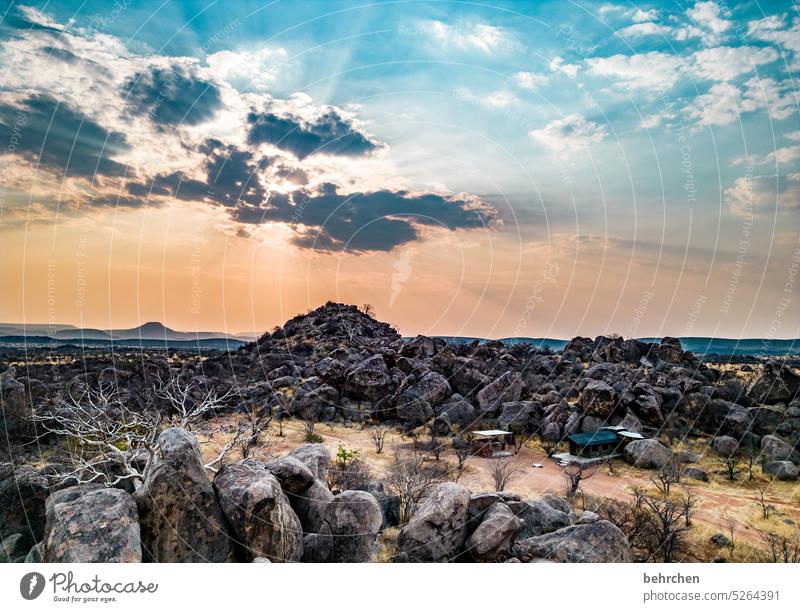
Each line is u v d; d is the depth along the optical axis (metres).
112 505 16.17
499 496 24.36
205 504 17.27
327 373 72.81
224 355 81.25
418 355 80.94
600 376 68.69
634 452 47.69
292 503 21.78
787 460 44.94
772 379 59.06
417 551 20.08
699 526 30.14
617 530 19.70
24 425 34.91
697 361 75.88
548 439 55.97
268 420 57.34
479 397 67.12
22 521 21.66
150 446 20.11
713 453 48.81
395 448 52.06
